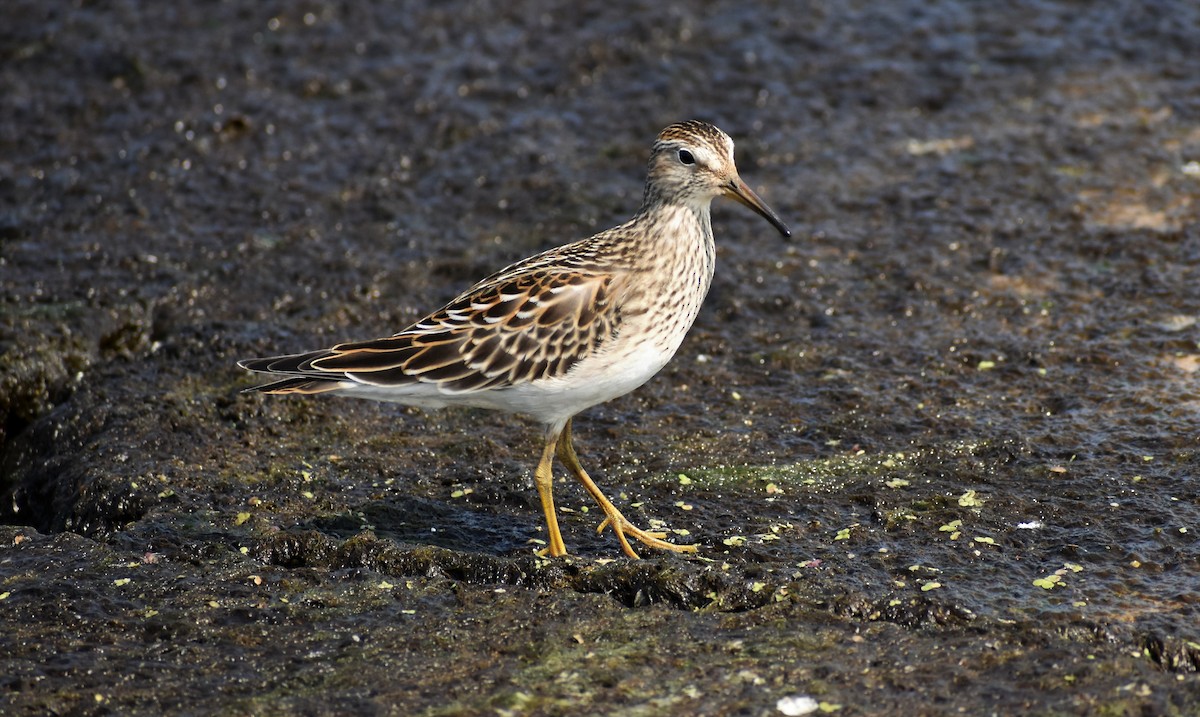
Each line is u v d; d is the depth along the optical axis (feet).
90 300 46.85
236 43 65.92
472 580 32.37
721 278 48.52
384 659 28.71
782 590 30.99
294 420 40.24
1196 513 34.65
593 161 57.21
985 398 41.14
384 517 35.70
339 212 53.57
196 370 43.11
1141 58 63.46
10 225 51.57
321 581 31.86
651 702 27.14
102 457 38.22
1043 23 66.90
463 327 33.40
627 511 35.86
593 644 29.12
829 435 39.42
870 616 30.30
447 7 69.62
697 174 35.45
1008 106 60.18
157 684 27.94
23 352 43.27
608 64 64.44
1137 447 37.99
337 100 61.72
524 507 36.37
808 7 69.15
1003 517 34.88
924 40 65.82
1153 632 29.30
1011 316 45.83
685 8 69.15
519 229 52.39
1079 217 51.49
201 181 55.21
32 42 65.67
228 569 32.32
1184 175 54.13
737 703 27.07
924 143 57.62
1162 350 43.14
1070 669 27.73
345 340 44.98
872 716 26.61
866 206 53.21
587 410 41.16
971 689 27.35
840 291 47.75
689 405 41.42
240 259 49.93
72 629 29.84
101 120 59.57
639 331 34.24
